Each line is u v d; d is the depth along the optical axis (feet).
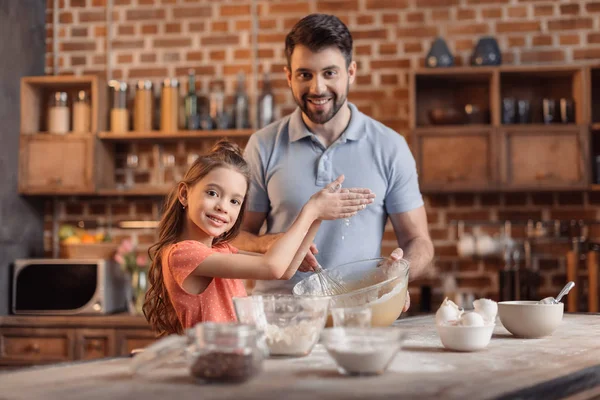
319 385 3.33
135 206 13.44
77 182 12.64
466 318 4.58
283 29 13.24
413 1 12.99
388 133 7.29
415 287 12.75
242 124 12.70
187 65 13.42
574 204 12.57
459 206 12.76
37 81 12.84
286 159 7.17
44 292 11.98
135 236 13.35
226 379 3.34
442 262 12.72
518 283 11.84
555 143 11.70
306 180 7.08
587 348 4.64
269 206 7.37
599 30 12.64
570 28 12.69
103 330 11.62
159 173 13.33
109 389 3.26
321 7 13.19
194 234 5.58
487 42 12.19
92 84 12.75
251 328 3.47
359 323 4.04
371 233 7.08
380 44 13.02
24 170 12.73
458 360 4.11
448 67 12.13
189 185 5.45
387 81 12.95
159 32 13.50
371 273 5.64
